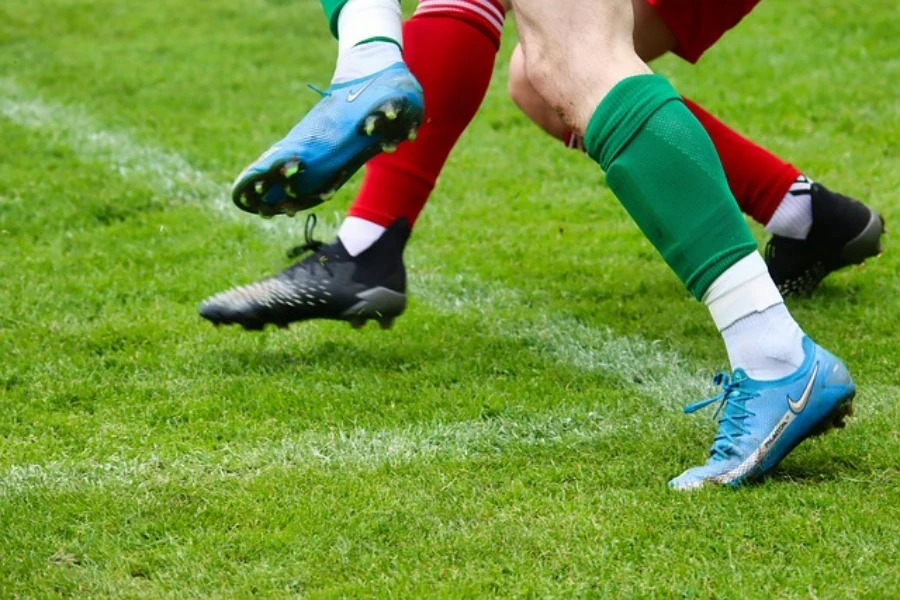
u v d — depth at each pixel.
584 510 4.05
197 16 14.56
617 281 6.84
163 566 3.80
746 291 4.14
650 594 3.51
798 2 13.44
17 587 3.67
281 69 12.27
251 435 4.91
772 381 4.17
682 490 4.17
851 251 6.14
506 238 7.64
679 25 5.71
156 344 5.93
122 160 9.41
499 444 4.79
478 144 9.69
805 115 9.98
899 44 11.88
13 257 7.33
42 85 11.70
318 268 5.27
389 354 5.75
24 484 4.47
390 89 4.37
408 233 5.36
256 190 4.53
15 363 5.71
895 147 9.14
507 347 5.86
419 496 4.24
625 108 4.08
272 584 3.65
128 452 4.77
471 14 5.25
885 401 5.05
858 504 4.04
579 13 4.14
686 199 4.09
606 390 5.34
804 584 3.53
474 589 3.55
